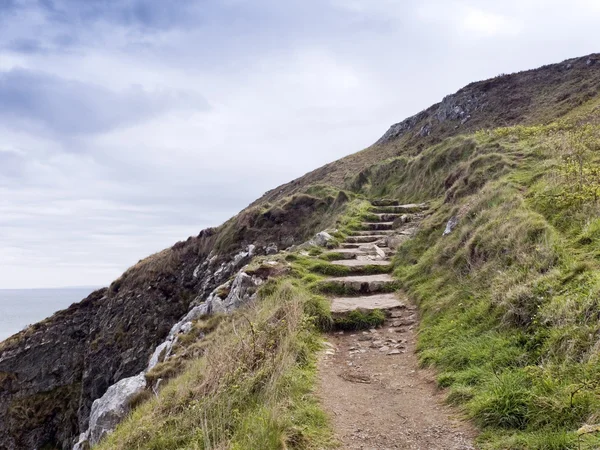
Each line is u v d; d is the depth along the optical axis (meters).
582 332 4.74
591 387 4.05
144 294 28.83
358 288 10.23
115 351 26.23
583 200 7.82
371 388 5.91
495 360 5.32
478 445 4.14
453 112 41.47
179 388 7.23
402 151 41.50
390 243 13.53
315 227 26.52
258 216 28.81
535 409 4.18
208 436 4.82
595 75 31.45
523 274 6.57
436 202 17.11
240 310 10.96
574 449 3.47
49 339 29.42
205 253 30.08
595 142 12.62
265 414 4.82
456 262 9.04
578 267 5.83
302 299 8.80
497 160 13.79
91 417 11.38
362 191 26.84
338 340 7.97
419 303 8.78
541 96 34.72
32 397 26.81
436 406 5.12
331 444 4.48
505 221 8.48
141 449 5.52
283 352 6.54
